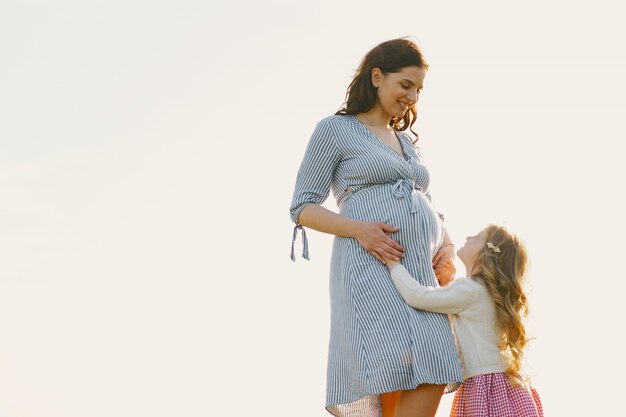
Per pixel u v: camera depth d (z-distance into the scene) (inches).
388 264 112.1
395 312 110.0
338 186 119.6
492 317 124.6
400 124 131.8
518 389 123.2
